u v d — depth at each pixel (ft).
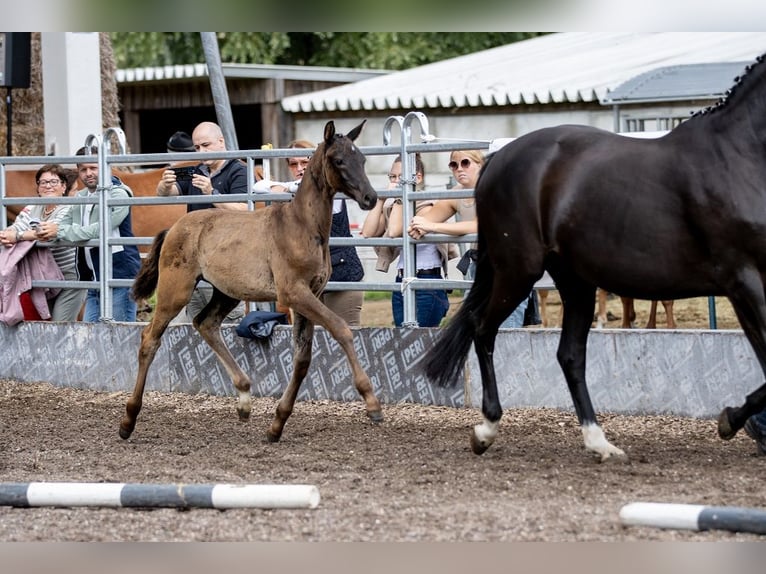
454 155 37.09
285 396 32.24
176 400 40.19
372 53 116.67
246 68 85.25
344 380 38.45
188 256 33.14
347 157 30.30
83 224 43.52
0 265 44.04
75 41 57.06
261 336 39.14
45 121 58.18
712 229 26.13
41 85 60.85
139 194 53.57
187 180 42.96
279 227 31.81
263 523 23.36
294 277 31.42
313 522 23.25
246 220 32.76
